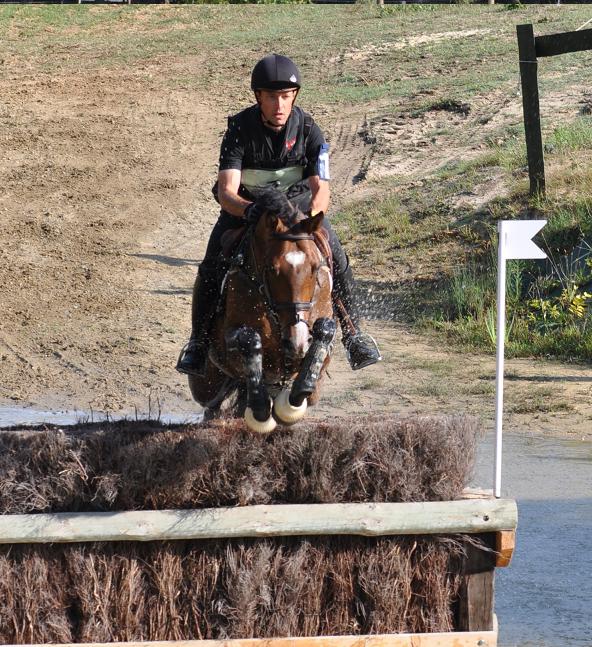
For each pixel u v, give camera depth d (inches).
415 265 739.4
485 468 397.1
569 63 1219.9
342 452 228.1
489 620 230.2
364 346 291.4
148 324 657.0
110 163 1087.6
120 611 223.6
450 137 1047.0
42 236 871.1
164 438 225.3
